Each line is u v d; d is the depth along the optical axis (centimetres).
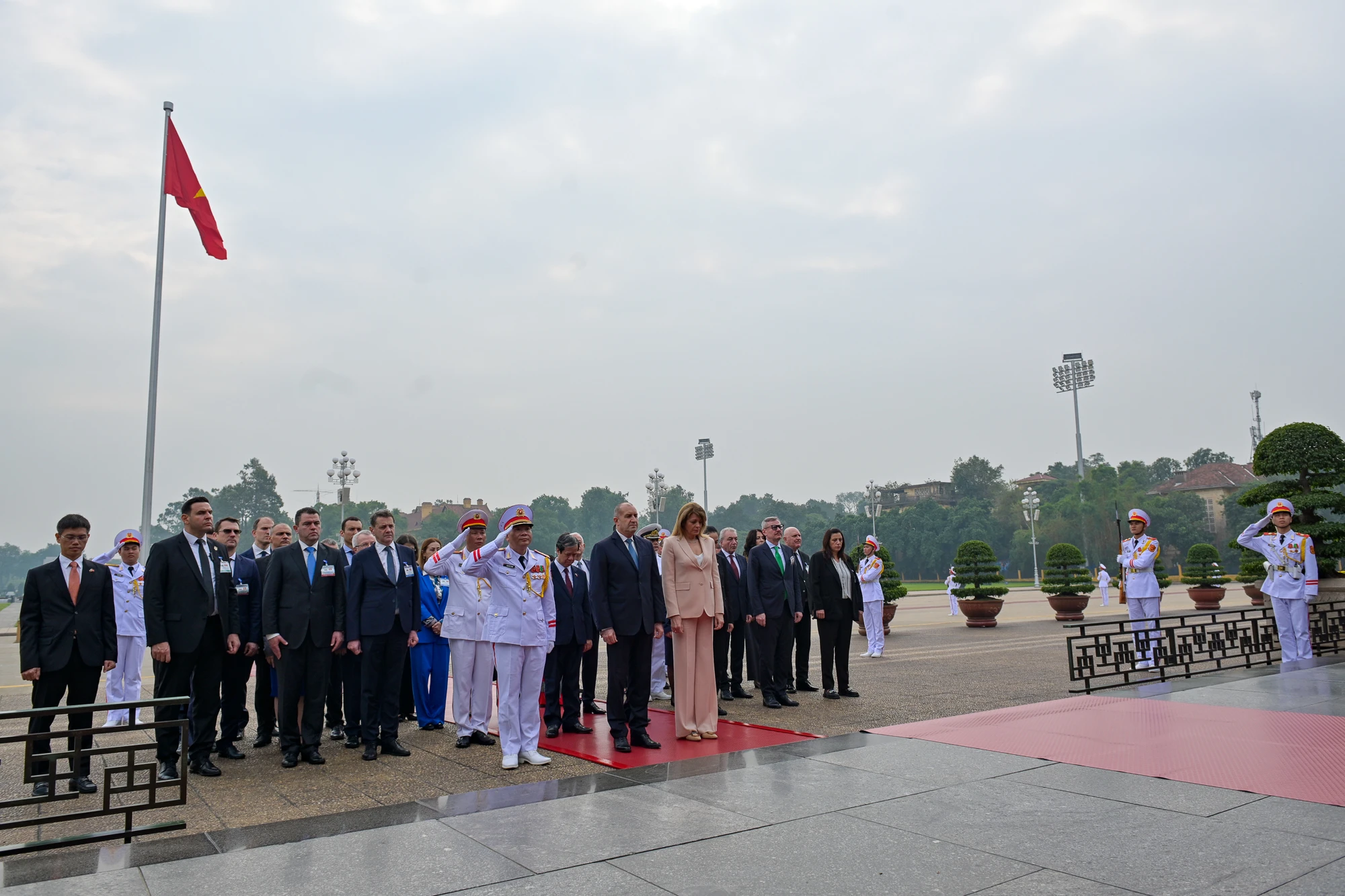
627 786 555
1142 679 1038
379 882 388
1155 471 11062
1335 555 1412
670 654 988
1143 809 481
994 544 8456
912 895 364
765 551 952
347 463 4375
